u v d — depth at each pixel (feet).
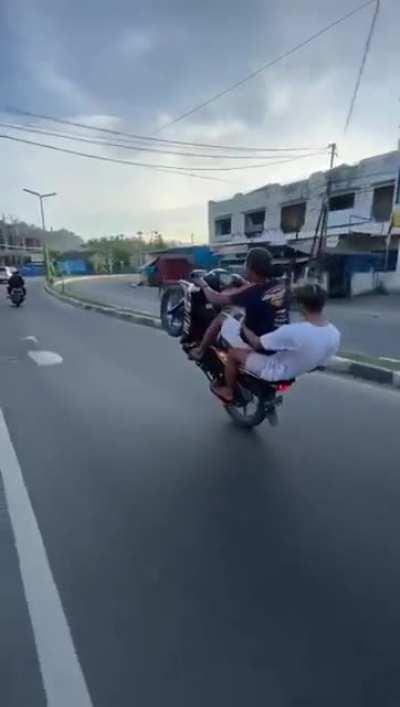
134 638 7.53
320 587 8.62
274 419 15.49
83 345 33.14
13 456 14.39
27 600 8.38
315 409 18.33
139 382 22.66
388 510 11.16
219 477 12.86
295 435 15.71
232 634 7.59
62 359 28.30
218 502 11.59
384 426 16.48
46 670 6.97
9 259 245.86
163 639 7.50
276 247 72.43
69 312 57.36
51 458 14.21
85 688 6.66
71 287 110.01
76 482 12.69
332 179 84.33
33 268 199.52
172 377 23.50
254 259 14.39
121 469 13.42
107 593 8.54
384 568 9.12
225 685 6.68
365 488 12.19
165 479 12.79
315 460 13.82
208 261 104.94
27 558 9.54
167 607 8.18
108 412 18.35
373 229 76.69
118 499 11.78
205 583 8.76
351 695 6.52
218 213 116.47
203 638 7.51
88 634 7.61
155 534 10.30
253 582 8.77
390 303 62.39
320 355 13.43
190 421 17.26
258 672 6.89
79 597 8.45
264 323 14.52
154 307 58.95
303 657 7.14
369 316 47.37
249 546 9.84
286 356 13.82
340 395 20.13
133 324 44.55
